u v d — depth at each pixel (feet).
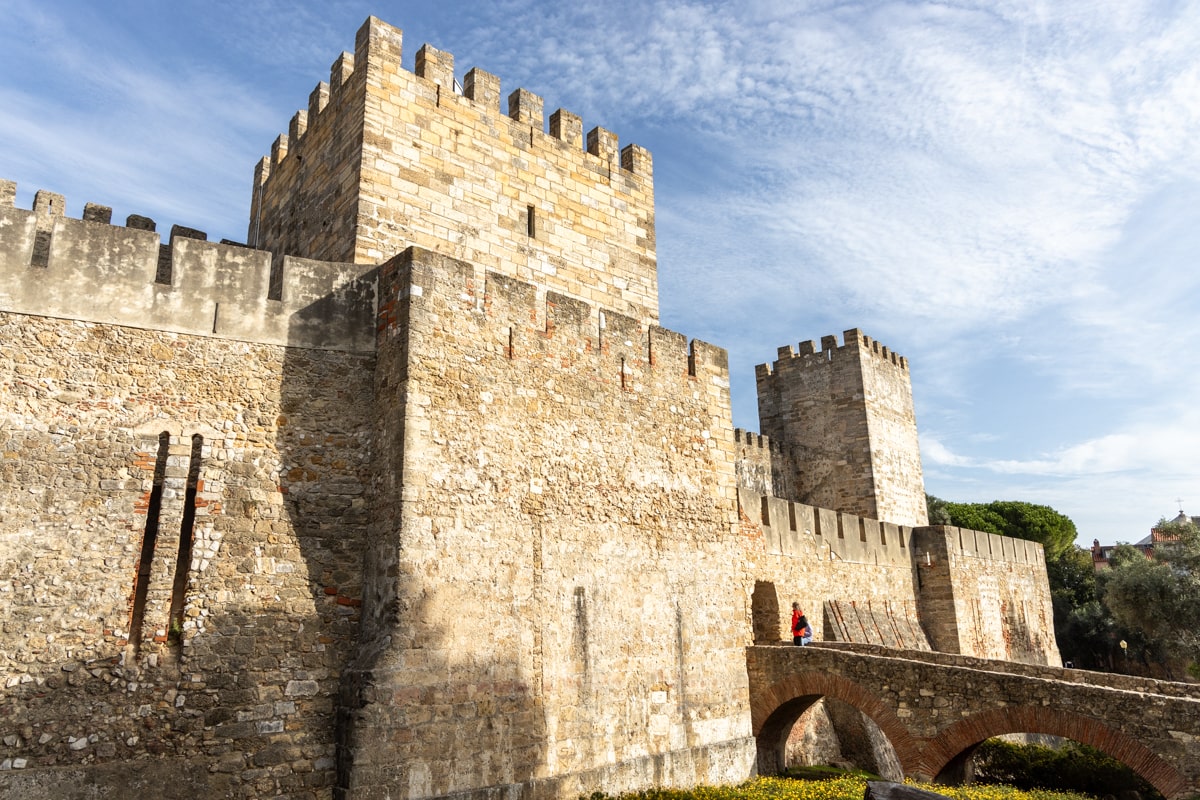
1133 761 54.13
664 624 62.23
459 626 47.29
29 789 37.47
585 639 55.31
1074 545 227.81
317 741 44.04
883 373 146.20
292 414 48.65
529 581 52.26
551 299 59.47
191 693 41.83
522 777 48.78
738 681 68.18
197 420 45.98
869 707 65.31
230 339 48.11
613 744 55.62
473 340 52.70
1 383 41.93
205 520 44.52
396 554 45.57
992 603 131.23
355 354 51.29
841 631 94.17
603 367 62.54
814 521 96.89
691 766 61.21
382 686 43.04
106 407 44.04
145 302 46.44
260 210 78.02
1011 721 59.06
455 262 52.90
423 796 43.70
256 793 41.88
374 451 49.57
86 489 42.50
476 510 50.01
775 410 148.46
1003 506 224.74
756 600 85.30
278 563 45.83
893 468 141.90
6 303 43.06
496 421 52.85
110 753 39.60
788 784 61.26
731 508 72.23
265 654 44.06
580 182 72.69
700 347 72.90
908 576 118.11
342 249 59.06
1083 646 187.01
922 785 59.36
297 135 72.59
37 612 39.93
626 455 62.59
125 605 41.86
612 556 59.16
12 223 44.27
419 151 62.08
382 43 61.93
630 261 75.20
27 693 38.78
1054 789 80.94
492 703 48.01
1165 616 135.85
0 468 40.86
